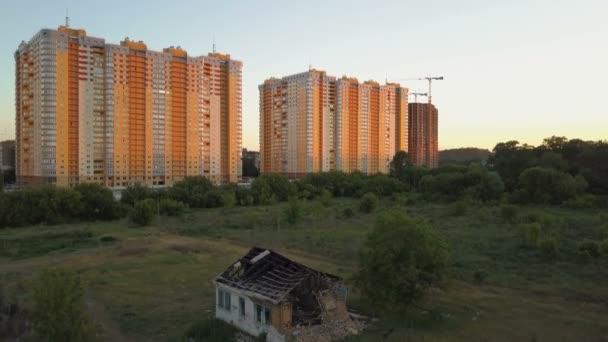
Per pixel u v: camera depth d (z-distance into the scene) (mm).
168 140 137125
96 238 67125
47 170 116438
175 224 80875
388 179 131375
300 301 30391
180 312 34625
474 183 106625
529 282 39812
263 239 63562
